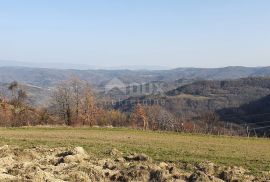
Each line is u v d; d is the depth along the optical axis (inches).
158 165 794.2
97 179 682.2
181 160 999.0
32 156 878.4
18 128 2187.5
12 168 714.2
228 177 725.9
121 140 1553.9
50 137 1616.6
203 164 829.2
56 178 656.4
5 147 916.6
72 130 2092.8
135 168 732.7
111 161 847.1
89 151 1082.7
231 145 1560.0
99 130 2129.7
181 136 1908.2
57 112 2957.7
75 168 734.5
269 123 3890.3
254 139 1900.8
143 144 1419.8
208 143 1595.7
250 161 1054.4
